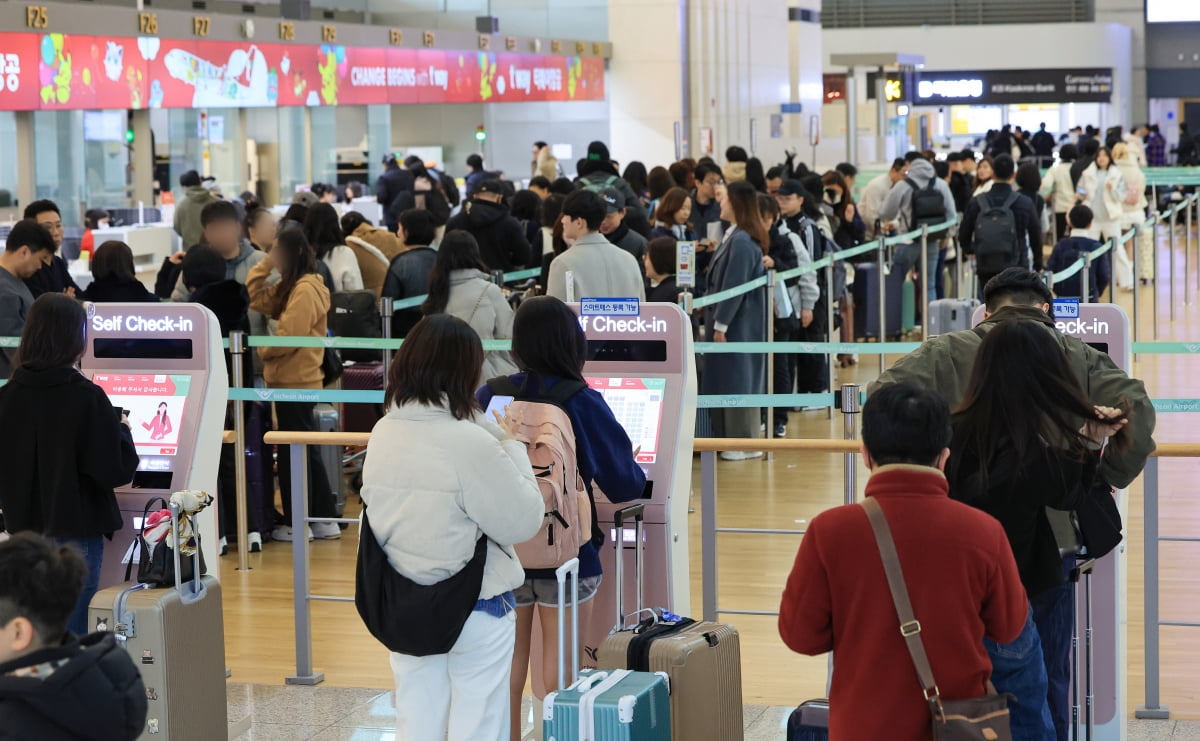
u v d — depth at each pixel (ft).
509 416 13.30
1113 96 124.47
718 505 26.37
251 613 20.71
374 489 12.05
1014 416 10.98
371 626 12.14
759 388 28.09
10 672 7.89
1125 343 13.78
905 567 9.60
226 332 22.62
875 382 12.05
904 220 43.88
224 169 46.34
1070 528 11.67
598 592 14.82
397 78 51.72
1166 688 17.15
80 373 14.48
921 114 96.84
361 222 29.37
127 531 15.49
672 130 77.00
